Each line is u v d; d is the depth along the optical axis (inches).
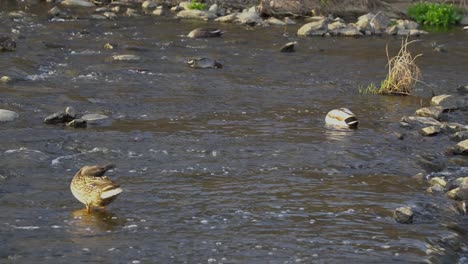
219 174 1125.1
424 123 1481.3
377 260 844.6
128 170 1131.3
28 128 1336.1
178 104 1553.9
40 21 2445.9
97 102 1540.4
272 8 2768.2
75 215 952.9
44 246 860.6
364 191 1074.1
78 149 1224.2
